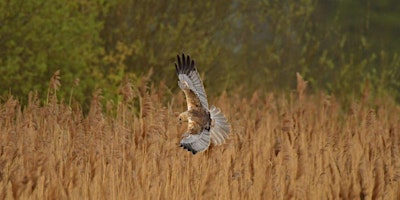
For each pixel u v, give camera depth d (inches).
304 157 808.9
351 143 871.7
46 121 874.8
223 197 764.6
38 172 721.6
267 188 773.3
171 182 761.0
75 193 726.5
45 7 1132.5
